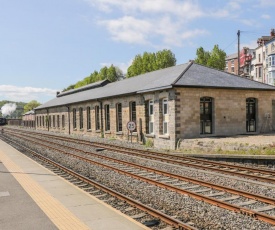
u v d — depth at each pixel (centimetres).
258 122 2441
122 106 2841
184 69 2434
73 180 1166
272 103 2620
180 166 1421
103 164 1477
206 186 1030
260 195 841
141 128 2534
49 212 727
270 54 4944
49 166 1508
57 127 4944
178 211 778
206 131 2245
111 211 736
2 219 678
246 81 2491
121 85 3394
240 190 905
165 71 2864
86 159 1670
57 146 2520
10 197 864
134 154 1870
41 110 5959
